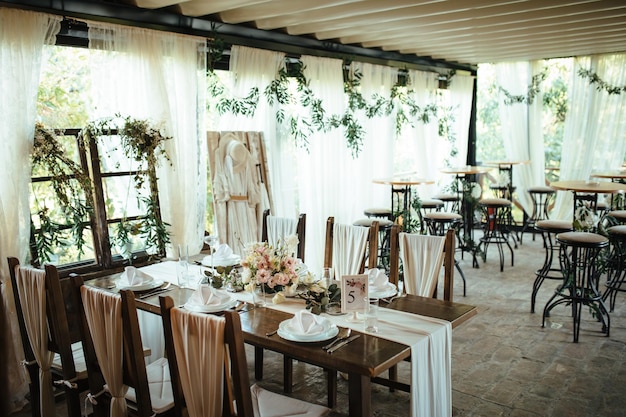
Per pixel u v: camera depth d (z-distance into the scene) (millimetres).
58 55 3969
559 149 8289
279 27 4922
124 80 3900
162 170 4164
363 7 4230
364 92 6348
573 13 4637
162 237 4051
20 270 2701
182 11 4207
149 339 3633
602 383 3430
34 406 2914
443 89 8086
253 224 4793
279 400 2391
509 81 8242
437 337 2416
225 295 2781
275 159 5238
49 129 3453
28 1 3332
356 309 2482
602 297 4703
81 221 3611
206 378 2068
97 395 2543
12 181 3283
